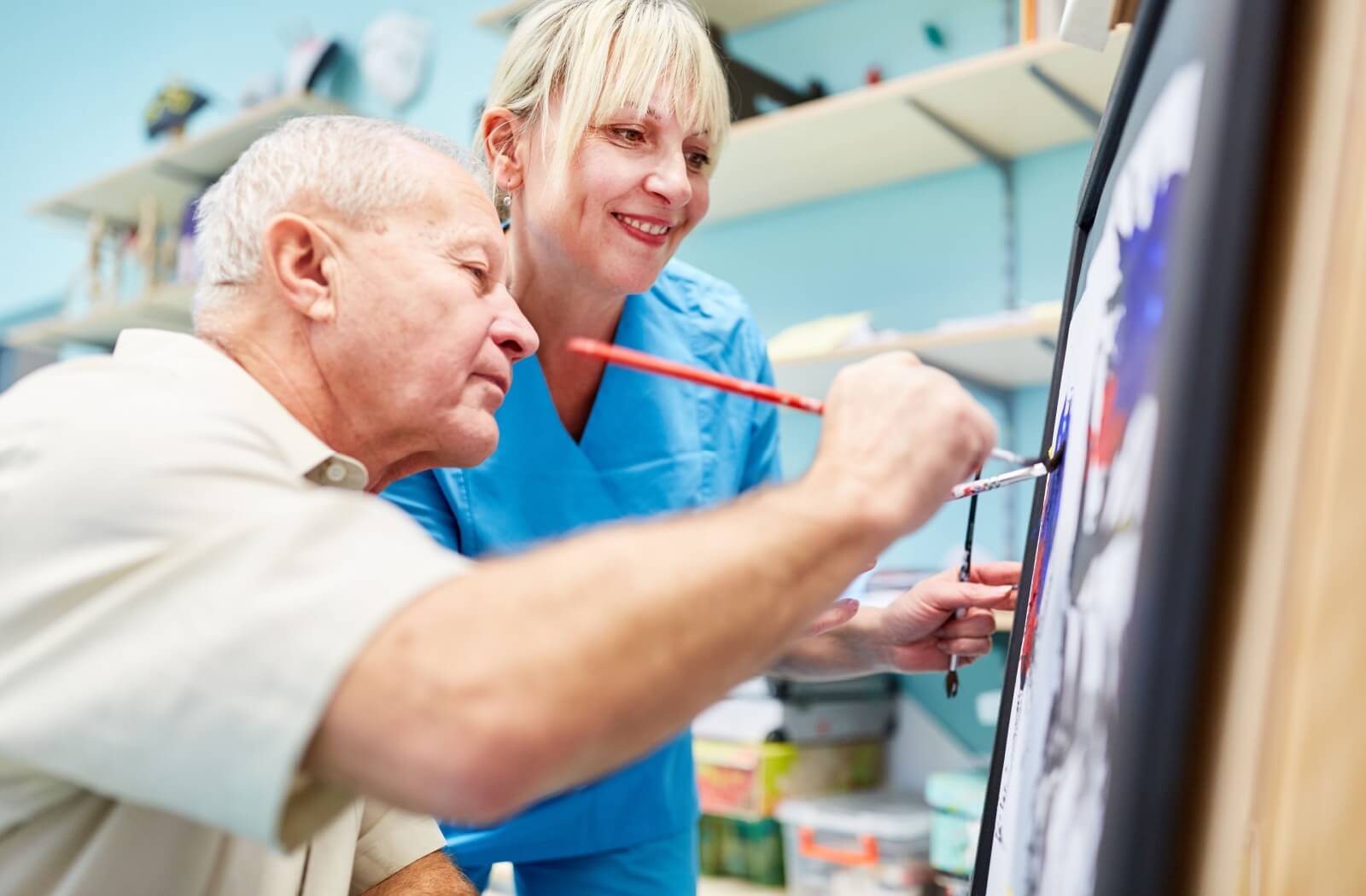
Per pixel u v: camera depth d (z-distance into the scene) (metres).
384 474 0.76
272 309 0.69
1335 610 0.34
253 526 0.50
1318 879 0.35
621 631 0.47
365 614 0.47
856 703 2.05
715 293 1.33
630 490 1.21
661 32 1.08
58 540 0.52
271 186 0.70
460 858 1.20
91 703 0.49
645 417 1.22
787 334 2.11
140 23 3.84
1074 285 0.72
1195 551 0.37
